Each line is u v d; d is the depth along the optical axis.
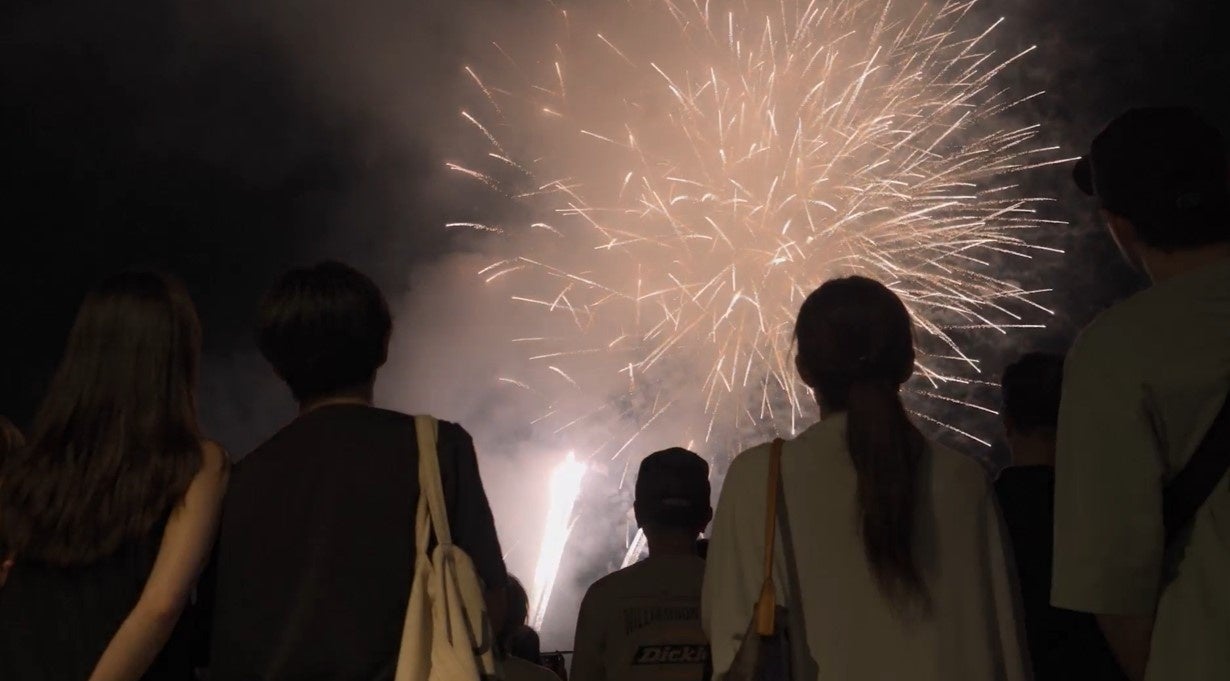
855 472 2.46
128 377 2.53
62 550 2.44
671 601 3.44
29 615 2.45
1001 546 2.48
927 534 2.42
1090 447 2.13
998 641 2.42
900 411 2.47
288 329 2.68
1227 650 2.06
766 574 2.40
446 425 2.68
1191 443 2.11
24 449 2.54
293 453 2.58
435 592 2.48
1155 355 2.12
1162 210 2.21
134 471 2.47
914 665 2.35
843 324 2.53
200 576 2.67
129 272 2.63
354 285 2.72
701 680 3.35
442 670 2.44
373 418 2.64
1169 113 2.26
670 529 3.58
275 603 2.49
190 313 2.63
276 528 2.53
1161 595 2.12
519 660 3.78
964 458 2.51
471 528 2.62
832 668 2.37
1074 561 2.13
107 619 2.45
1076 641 2.81
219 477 2.56
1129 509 2.09
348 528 2.52
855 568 2.41
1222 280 2.15
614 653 3.40
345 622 2.46
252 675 2.47
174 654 2.59
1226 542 2.08
